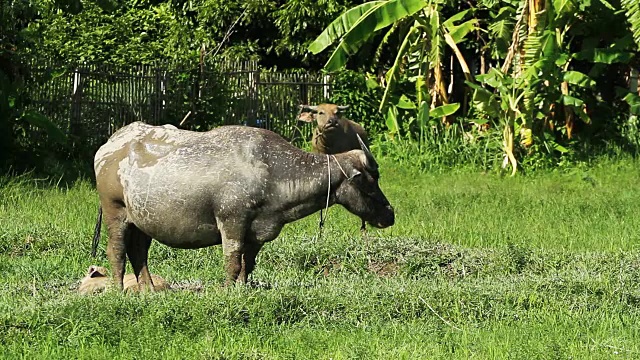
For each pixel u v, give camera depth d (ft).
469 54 184.24
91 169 145.89
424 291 69.26
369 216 71.51
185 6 187.62
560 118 166.61
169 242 70.28
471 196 128.36
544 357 55.83
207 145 69.51
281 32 182.19
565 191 135.23
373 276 82.28
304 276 83.05
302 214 70.33
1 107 137.90
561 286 73.41
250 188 68.64
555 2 143.02
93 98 156.66
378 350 56.59
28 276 80.43
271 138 70.18
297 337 59.67
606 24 158.10
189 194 68.49
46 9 177.99
